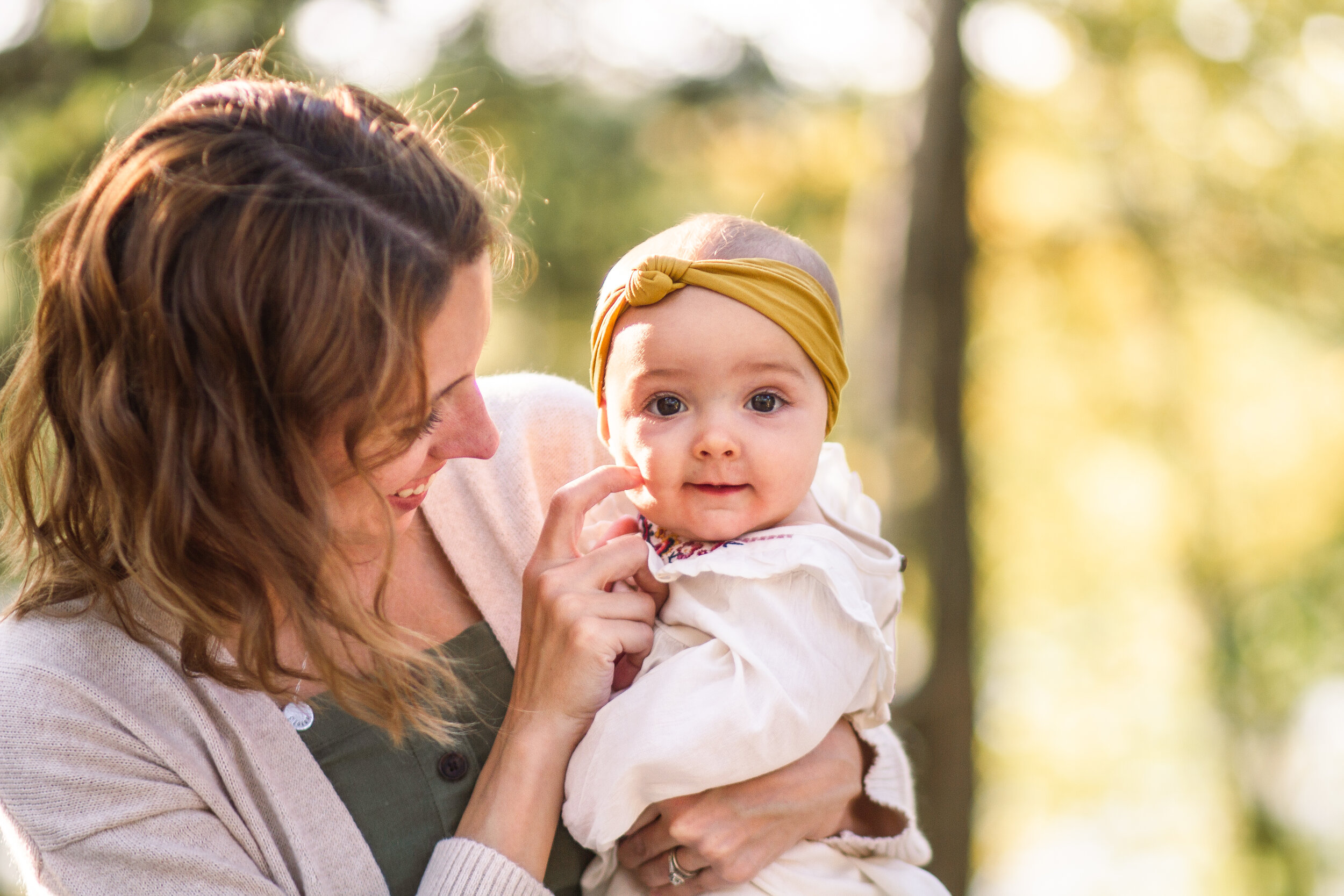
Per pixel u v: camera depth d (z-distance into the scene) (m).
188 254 1.17
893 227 6.01
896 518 5.78
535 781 1.35
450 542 1.54
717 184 9.17
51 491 1.29
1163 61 8.33
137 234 1.18
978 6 7.64
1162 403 9.96
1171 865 11.73
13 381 1.29
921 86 6.01
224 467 1.18
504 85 8.05
